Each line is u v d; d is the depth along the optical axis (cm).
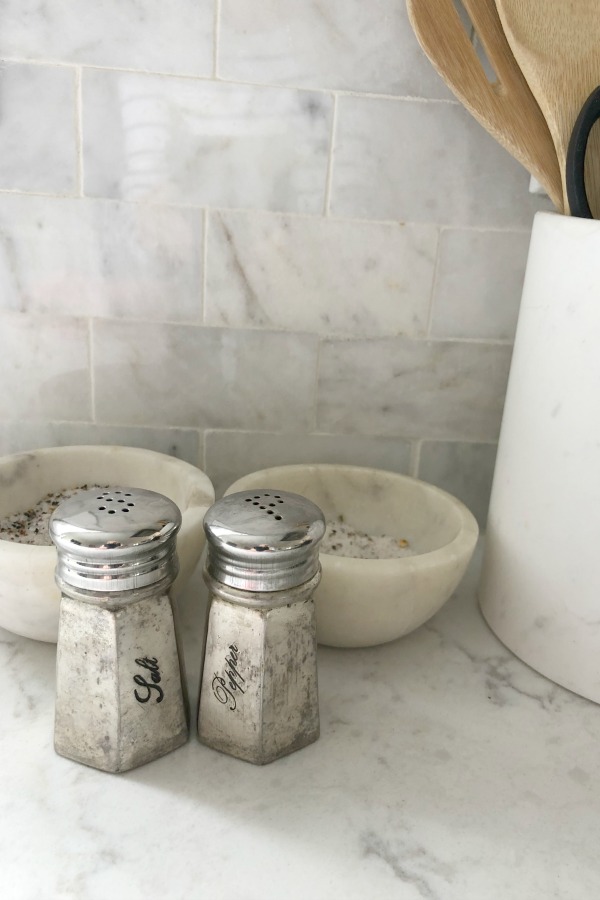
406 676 53
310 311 64
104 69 57
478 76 52
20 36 55
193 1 55
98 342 64
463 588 64
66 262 62
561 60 49
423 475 70
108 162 59
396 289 64
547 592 51
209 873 37
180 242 62
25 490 61
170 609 43
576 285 44
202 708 45
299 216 61
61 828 40
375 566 48
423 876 38
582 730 48
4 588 46
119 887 36
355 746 46
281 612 41
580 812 42
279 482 62
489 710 50
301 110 58
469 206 61
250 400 67
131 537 39
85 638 41
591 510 47
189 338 65
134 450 64
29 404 66
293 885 37
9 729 46
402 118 59
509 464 53
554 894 37
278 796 42
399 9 56
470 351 66
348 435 68
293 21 56
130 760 43
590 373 45
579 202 48
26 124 58
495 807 42
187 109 58
